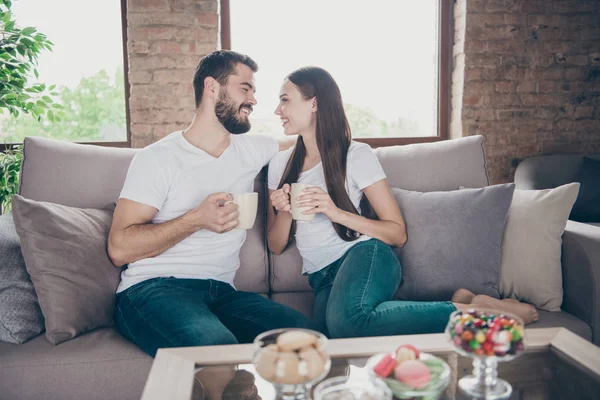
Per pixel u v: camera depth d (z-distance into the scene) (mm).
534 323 1470
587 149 3023
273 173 1786
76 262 1402
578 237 1561
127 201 1481
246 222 1404
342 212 1536
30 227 1376
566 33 2936
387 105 3023
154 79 2658
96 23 2783
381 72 3000
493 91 2906
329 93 1678
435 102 3062
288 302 1765
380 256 1553
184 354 1009
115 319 1449
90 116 2824
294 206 1489
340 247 1646
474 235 1621
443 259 1630
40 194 1713
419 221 1697
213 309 1521
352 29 2957
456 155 1960
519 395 897
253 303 1492
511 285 1611
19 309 1340
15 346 1305
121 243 1442
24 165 1751
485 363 919
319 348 793
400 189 1851
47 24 2762
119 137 2848
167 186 1537
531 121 2959
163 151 1555
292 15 2898
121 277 1528
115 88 2822
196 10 2658
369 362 914
